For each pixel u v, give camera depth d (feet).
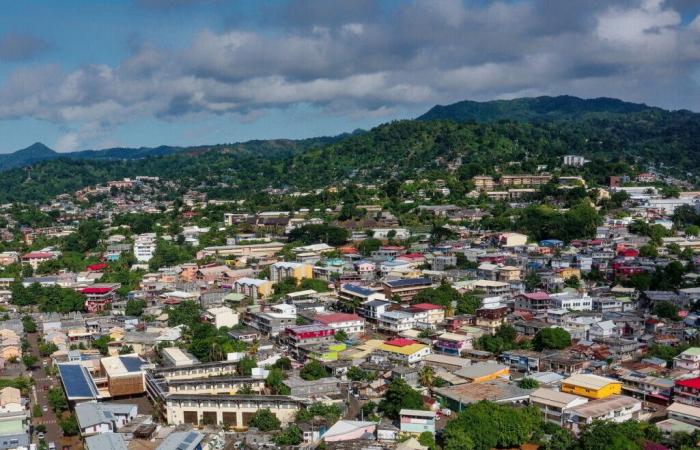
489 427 601.62
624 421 620.49
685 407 652.48
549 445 585.63
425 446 587.68
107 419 644.69
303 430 624.59
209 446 618.03
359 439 603.67
